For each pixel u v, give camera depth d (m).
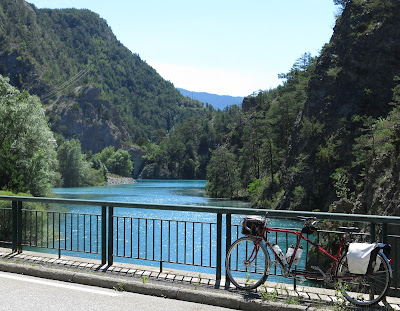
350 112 64.75
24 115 50.75
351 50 67.62
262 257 6.70
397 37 64.12
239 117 180.50
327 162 62.56
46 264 7.97
